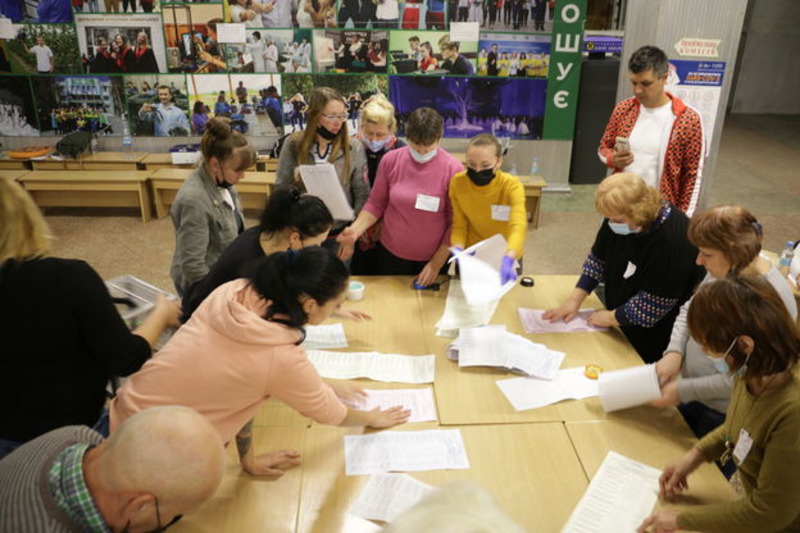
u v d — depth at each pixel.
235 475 1.77
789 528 1.51
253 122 6.17
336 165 3.15
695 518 1.50
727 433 1.58
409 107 6.15
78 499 1.08
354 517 1.63
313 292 1.53
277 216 2.03
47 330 1.62
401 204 2.89
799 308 2.75
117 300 2.45
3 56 5.95
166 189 5.89
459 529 0.73
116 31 5.86
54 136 6.24
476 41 5.93
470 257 2.40
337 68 5.98
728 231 1.90
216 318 1.58
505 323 2.60
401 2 5.76
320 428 1.97
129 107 6.14
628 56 4.20
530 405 2.08
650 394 1.99
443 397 2.11
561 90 6.19
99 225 5.80
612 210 2.27
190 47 5.91
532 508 1.67
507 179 2.71
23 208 1.60
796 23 10.98
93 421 1.82
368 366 2.28
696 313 1.41
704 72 4.02
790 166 7.88
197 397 1.56
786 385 1.37
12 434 1.68
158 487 1.06
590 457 1.85
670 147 3.26
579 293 2.67
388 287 2.90
